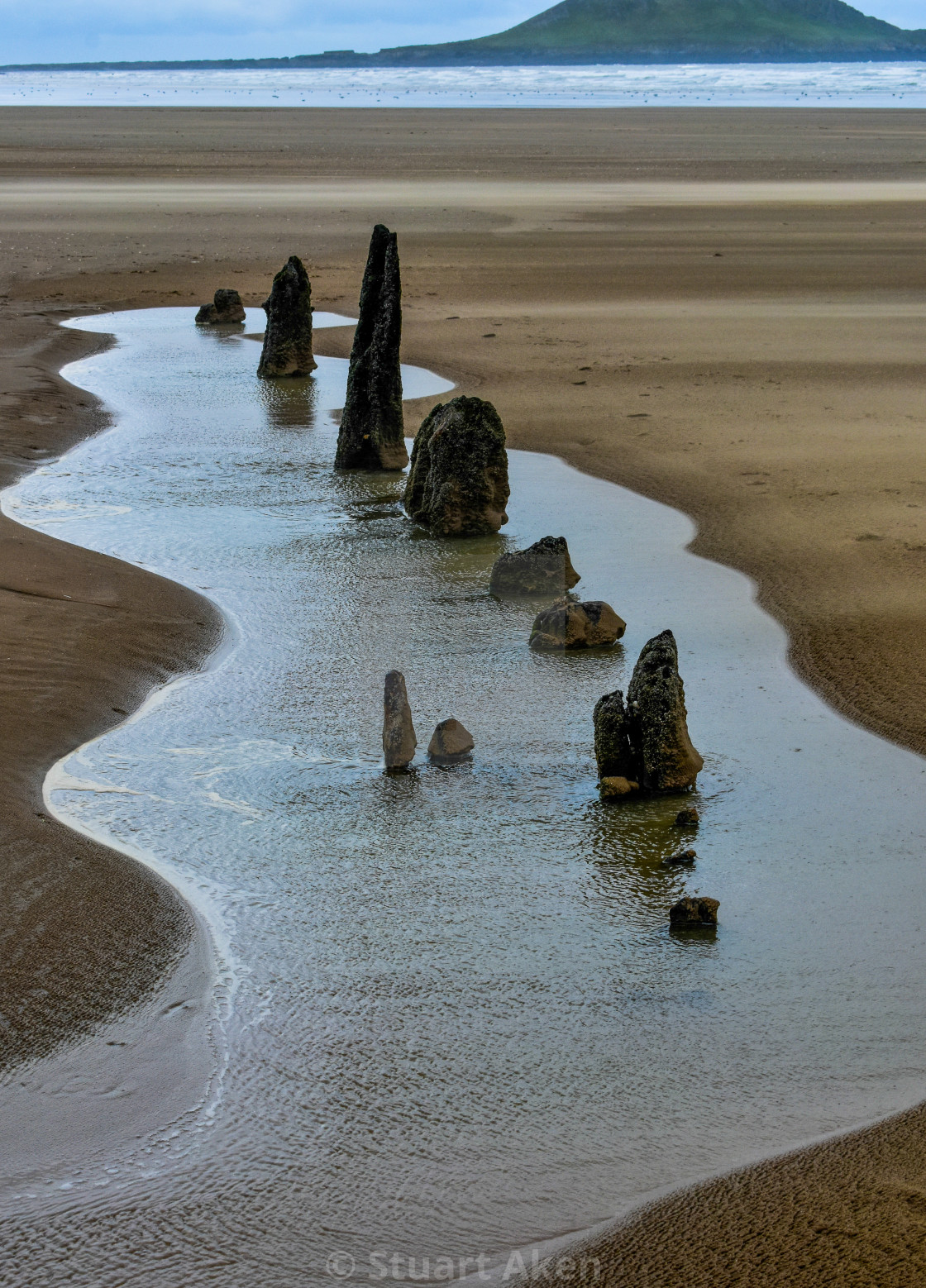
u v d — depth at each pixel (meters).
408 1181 7.09
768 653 14.91
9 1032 8.22
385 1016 8.51
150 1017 8.45
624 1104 7.69
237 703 13.59
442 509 19.41
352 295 42.56
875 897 9.98
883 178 91.19
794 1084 7.87
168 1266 6.54
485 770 12.16
